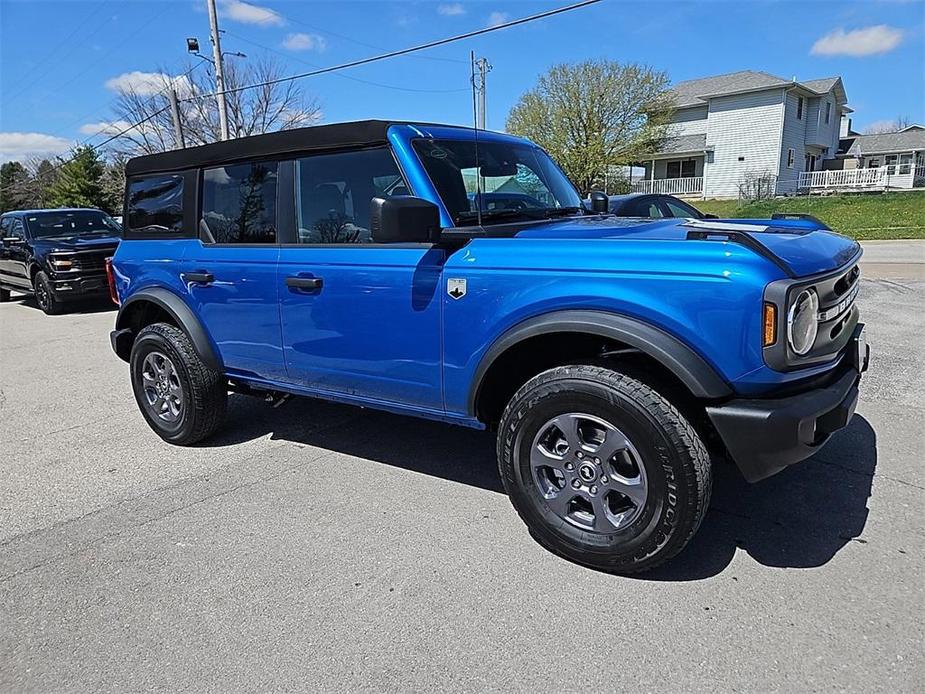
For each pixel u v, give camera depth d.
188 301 3.94
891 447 3.70
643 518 2.46
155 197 4.14
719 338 2.26
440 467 3.73
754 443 2.27
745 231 2.69
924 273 10.48
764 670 2.05
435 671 2.11
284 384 3.65
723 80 38.38
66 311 10.87
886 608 2.32
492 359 2.71
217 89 25.06
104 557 2.88
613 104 33.81
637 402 2.39
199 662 2.20
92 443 4.36
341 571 2.70
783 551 2.71
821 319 2.43
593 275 2.46
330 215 3.25
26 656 2.26
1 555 2.93
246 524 3.13
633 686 2.01
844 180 34.62
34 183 55.62
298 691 2.04
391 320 3.01
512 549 2.82
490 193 3.25
